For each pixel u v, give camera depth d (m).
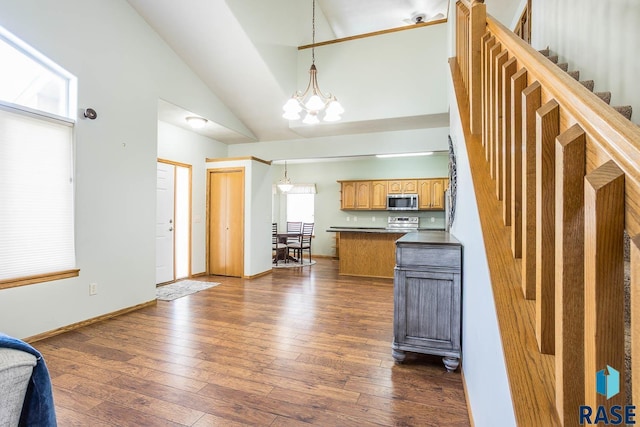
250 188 5.61
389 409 1.83
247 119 5.64
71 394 1.96
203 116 4.84
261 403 1.88
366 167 8.45
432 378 2.18
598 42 2.58
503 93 1.26
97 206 3.29
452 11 3.85
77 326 3.10
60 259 2.98
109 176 3.42
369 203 8.08
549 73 0.85
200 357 2.47
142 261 3.80
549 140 0.80
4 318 2.58
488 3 4.42
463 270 2.16
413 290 2.32
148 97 3.91
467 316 1.90
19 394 0.94
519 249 1.12
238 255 5.68
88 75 3.21
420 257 2.30
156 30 4.03
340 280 5.51
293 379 2.15
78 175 3.12
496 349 1.03
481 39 1.88
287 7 4.89
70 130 3.07
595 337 0.54
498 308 0.96
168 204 5.18
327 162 8.83
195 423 1.70
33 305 2.76
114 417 1.74
